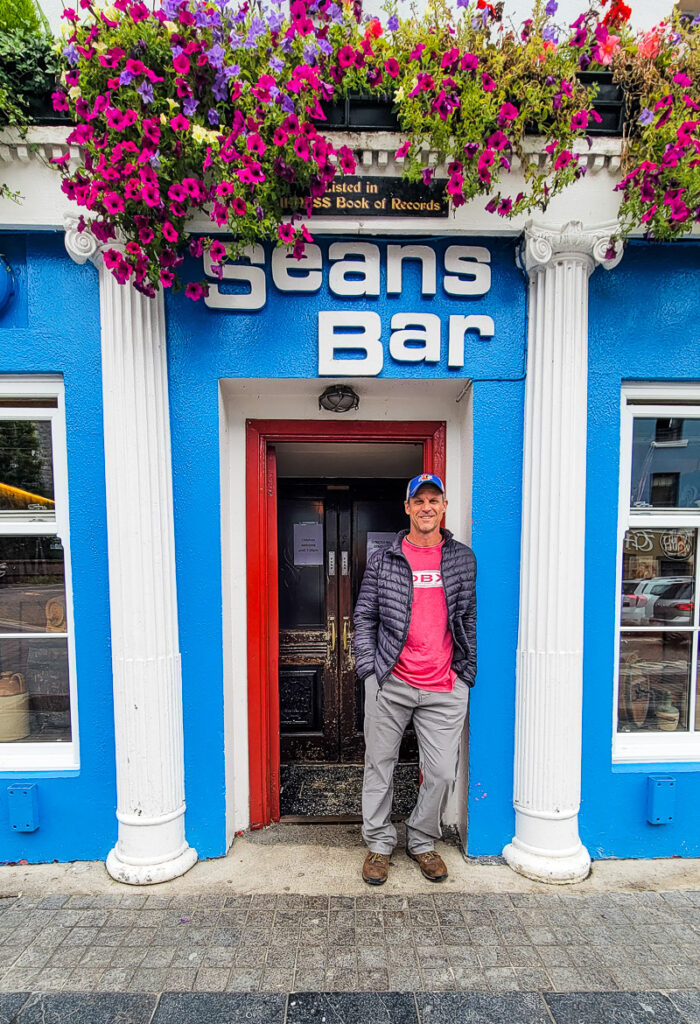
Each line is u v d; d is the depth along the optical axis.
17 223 2.26
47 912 2.20
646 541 2.73
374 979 1.89
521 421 2.51
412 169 2.16
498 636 2.54
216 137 1.93
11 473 2.58
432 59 2.13
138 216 1.98
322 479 3.57
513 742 2.56
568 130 2.09
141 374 2.31
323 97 2.08
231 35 2.02
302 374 2.46
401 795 3.21
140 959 1.97
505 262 2.46
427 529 2.34
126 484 2.31
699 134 2.07
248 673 2.79
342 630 3.58
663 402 2.65
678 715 2.78
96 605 2.48
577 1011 1.79
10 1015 1.77
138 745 2.35
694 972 1.94
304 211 2.24
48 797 2.49
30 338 2.40
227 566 2.64
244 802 2.81
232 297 2.39
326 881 2.39
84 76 1.92
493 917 2.18
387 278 2.43
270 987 1.86
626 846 2.59
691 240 2.44
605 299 2.50
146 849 2.38
